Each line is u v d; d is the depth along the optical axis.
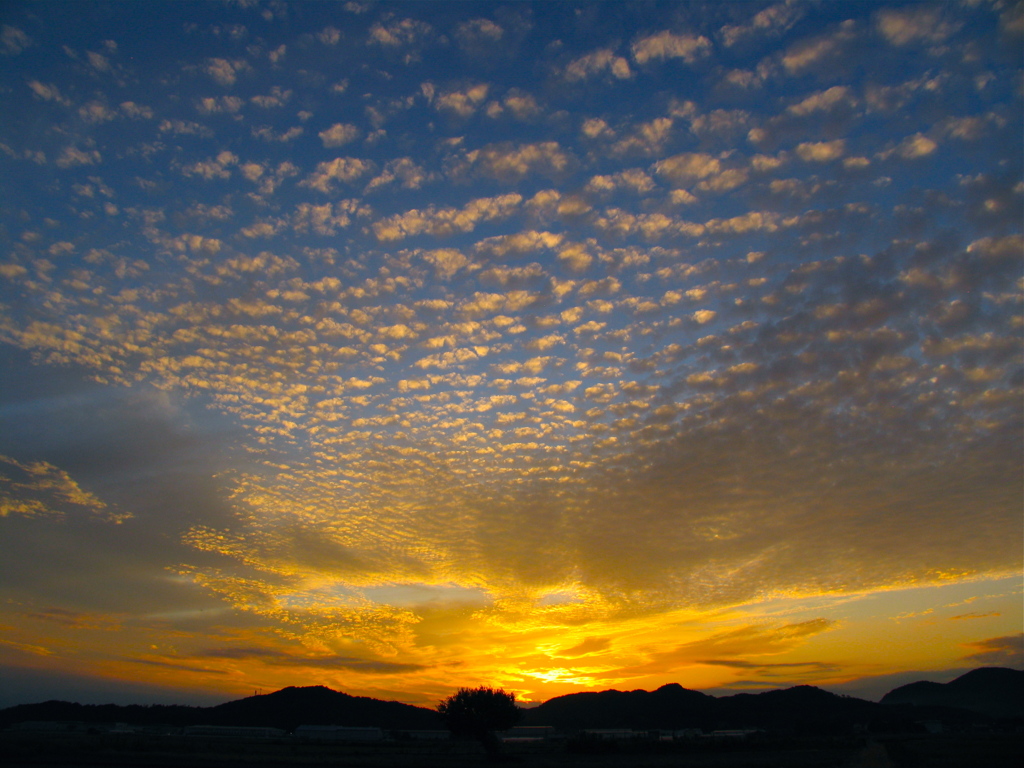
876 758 63.59
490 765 57.44
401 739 141.50
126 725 157.25
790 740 111.94
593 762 62.41
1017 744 86.00
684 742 104.00
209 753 70.00
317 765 54.22
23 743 72.81
